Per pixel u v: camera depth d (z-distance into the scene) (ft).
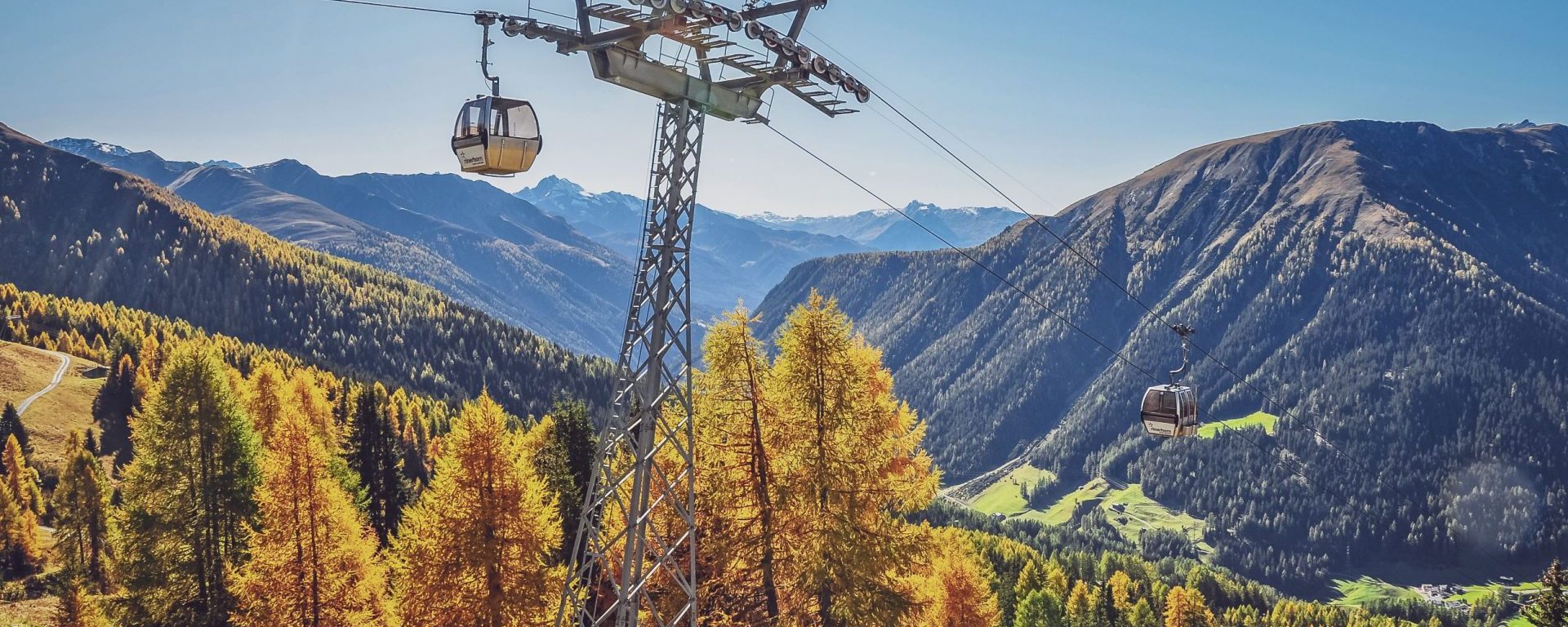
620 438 77.66
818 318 96.32
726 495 96.63
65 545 245.24
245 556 149.69
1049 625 313.32
